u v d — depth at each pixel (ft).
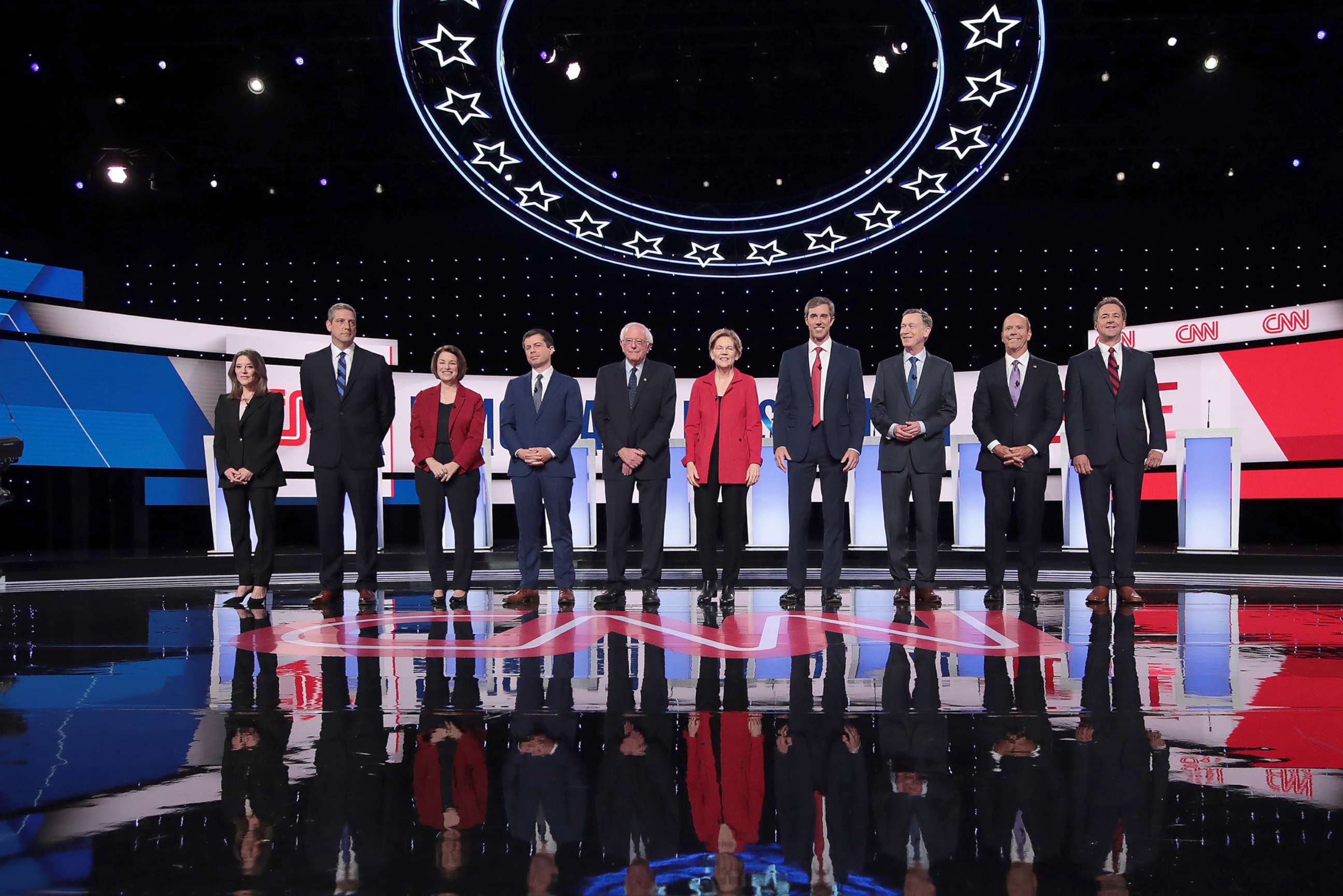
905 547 13.67
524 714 6.83
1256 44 26.07
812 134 31.12
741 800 5.02
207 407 32.89
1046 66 26.63
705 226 32.55
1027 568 13.51
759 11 26.55
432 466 14.08
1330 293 29.86
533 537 14.28
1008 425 13.56
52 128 28.68
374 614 12.84
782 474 23.06
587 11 26.30
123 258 31.99
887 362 13.96
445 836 4.56
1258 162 30.73
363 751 5.89
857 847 4.41
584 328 36.19
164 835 4.57
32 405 29.17
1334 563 20.94
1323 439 28.12
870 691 7.50
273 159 31.12
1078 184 32.94
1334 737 6.05
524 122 28.71
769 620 11.82
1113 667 8.41
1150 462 13.38
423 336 35.78
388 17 24.93
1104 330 13.52
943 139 28.37
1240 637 10.16
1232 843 4.38
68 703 7.25
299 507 34.88
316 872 4.16
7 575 21.30
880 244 31.86
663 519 13.99
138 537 32.12
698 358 36.27
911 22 26.61
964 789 5.14
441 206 35.12
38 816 4.80
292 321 34.81
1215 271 32.09
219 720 6.68
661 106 30.01
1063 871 4.13
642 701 7.20
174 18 25.11
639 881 4.08
